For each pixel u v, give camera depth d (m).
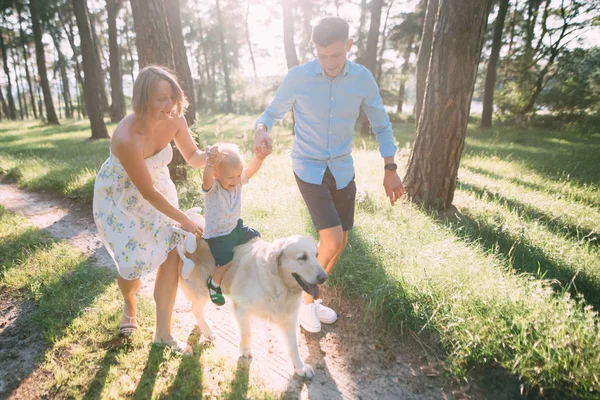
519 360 2.66
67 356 2.91
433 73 5.41
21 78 49.91
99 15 34.31
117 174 2.63
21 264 4.32
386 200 5.58
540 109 24.61
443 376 2.84
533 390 2.60
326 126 2.87
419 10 21.22
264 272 2.50
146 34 6.49
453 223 5.21
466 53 5.17
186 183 6.71
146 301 3.60
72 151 12.03
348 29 2.57
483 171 8.70
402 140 14.38
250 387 2.60
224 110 38.81
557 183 7.59
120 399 2.48
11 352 2.98
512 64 24.45
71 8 30.08
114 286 3.86
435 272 3.56
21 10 29.14
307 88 2.85
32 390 2.61
